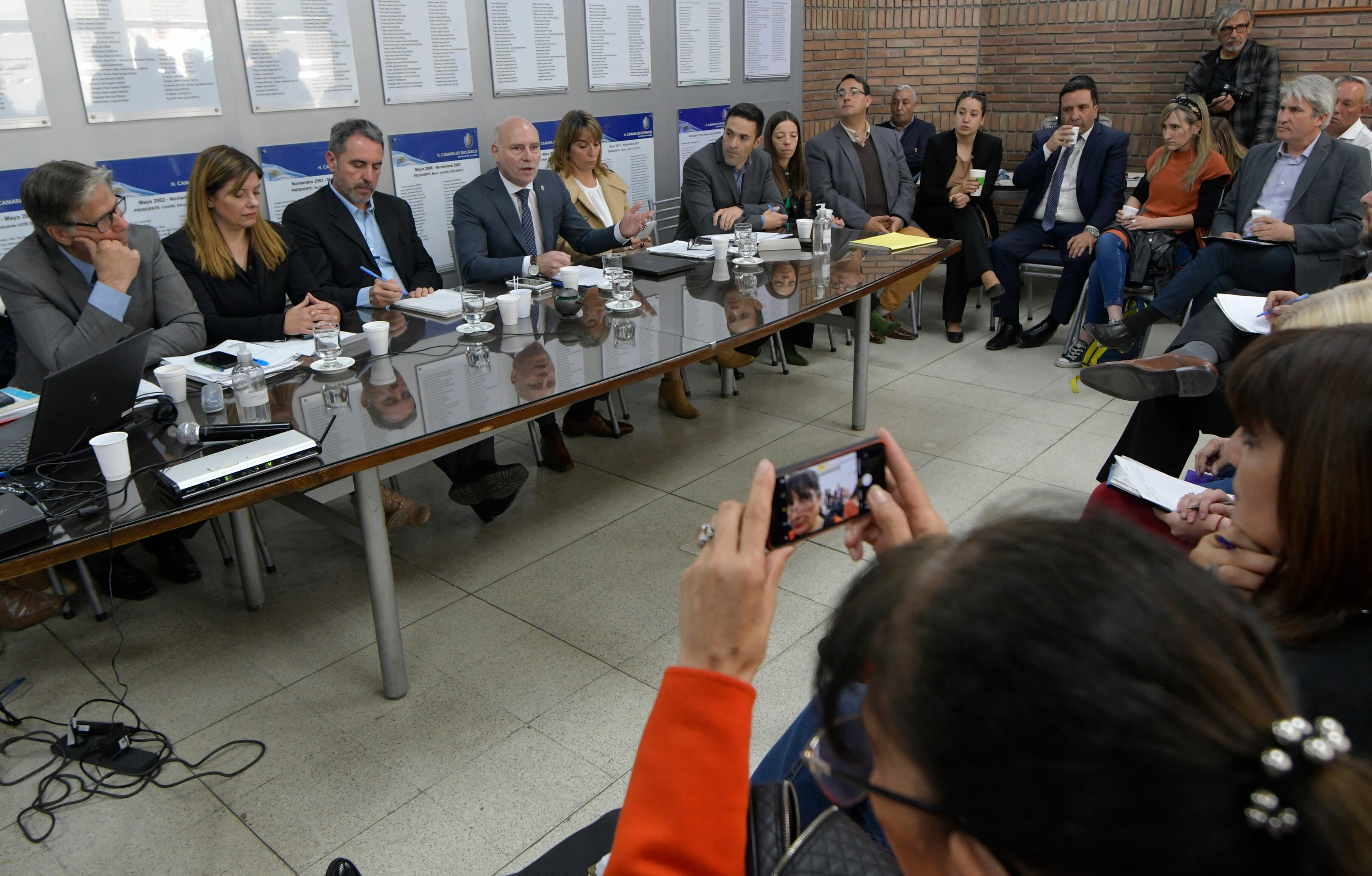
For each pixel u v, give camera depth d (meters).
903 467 0.79
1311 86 3.85
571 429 3.77
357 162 3.27
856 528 0.80
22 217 2.94
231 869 1.73
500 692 2.22
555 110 4.52
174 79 3.21
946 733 0.37
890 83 6.69
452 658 2.35
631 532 2.99
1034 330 4.89
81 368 1.77
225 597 2.66
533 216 3.87
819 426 3.83
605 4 4.61
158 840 1.80
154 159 3.22
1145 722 0.33
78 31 2.96
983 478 3.32
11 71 2.85
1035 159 5.04
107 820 1.85
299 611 2.58
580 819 1.84
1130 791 0.33
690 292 3.17
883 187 5.18
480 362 2.41
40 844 1.79
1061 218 4.92
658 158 5.15
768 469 0.61
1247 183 4.14
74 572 2.69
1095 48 6.11
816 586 2.65
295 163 3.61
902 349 4.90
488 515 3.04
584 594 2.64
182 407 2.13
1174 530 1.56
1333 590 0.83
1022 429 3.76
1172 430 2.68
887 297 4.84
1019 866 0.37
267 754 2.02
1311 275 3.82
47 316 2.41
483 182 3.75
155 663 2.36
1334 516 0.81
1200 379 2.45
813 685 0.50
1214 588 0.39
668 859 0.54
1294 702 0.38
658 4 4.90
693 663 0.59
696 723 0.56
